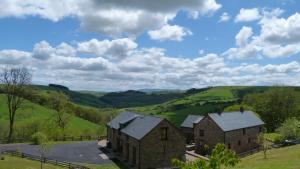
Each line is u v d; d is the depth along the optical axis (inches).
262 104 4574.3
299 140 2746.1
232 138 2893.7
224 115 3021.7
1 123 3503.9
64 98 4057.6
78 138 3385.8
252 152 2780.5
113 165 2265.0
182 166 562.6
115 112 5211.6
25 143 3014.3
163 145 2316.7
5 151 2444.6
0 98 4116.6
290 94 4485.7
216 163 542.3
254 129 3255.4
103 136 3499.0
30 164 2106.3
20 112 3858.3
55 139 3277.6
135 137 2304.4
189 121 3592.5
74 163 2261.3
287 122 2928.2
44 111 4114.2
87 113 5157.5
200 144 2967.5
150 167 2255.2
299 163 1604.3
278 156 1991.9
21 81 3312.0
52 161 2183.8
